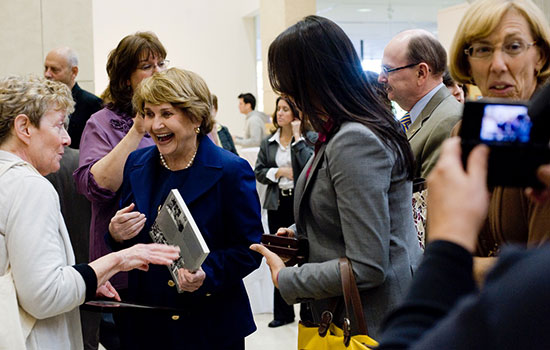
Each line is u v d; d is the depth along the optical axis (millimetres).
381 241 1688
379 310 1754
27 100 1946
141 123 2625
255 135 10477
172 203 2061
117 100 2910
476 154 731
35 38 5797
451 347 596
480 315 584
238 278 2201
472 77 1574
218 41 14227
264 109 11953
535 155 718
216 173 2215
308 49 1792
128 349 2271
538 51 1472
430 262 723
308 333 1882
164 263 2021
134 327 2258
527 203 1109
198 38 14078
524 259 583
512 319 560
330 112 1786
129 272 2293
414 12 11797
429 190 755
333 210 1790
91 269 1929
